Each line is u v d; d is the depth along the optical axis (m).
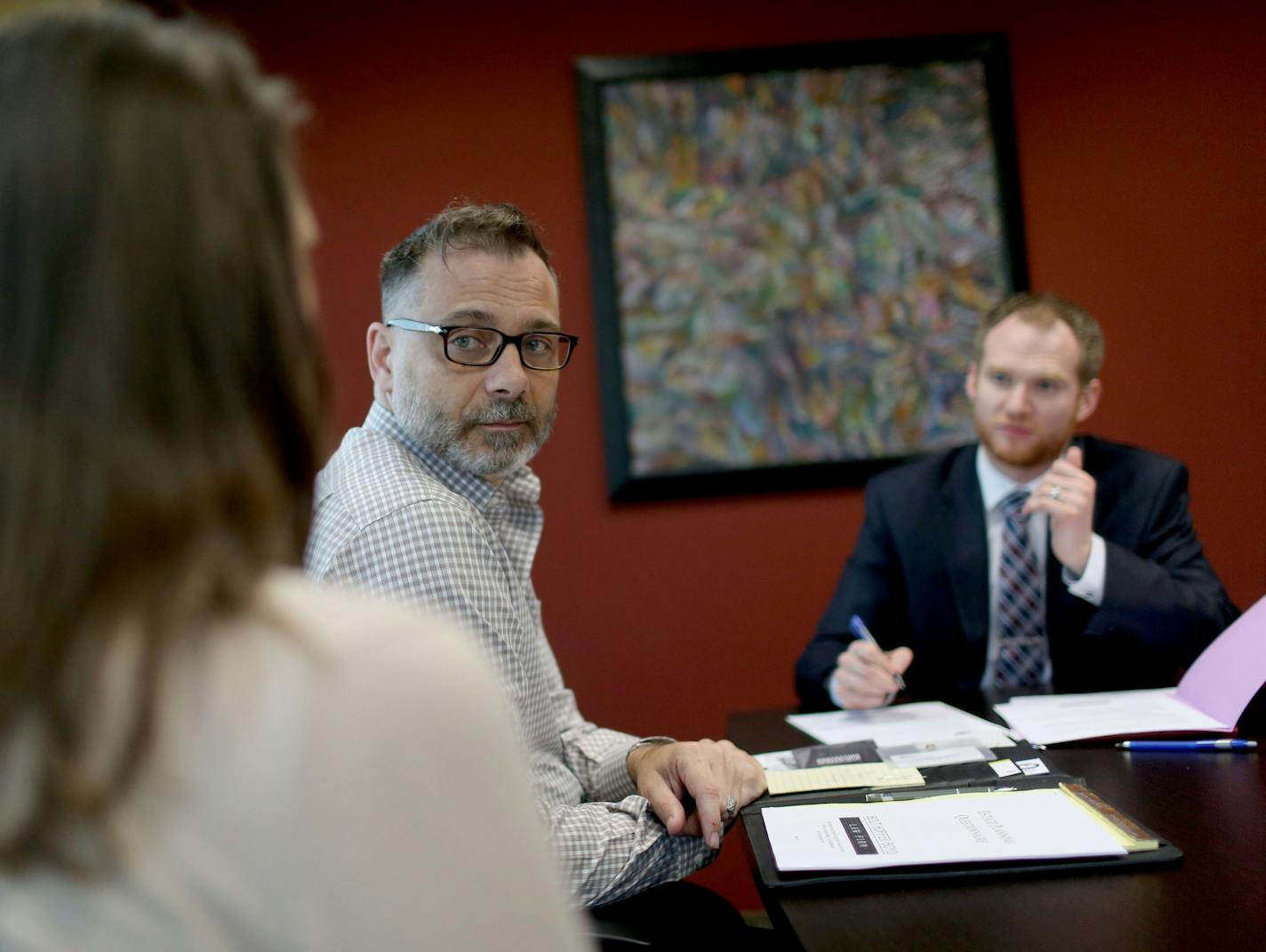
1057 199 2.80
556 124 2.78
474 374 1.42
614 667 2.72
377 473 1.27
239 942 0.37
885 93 2.78
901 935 0.79
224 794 0.38
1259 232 2.79
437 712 0.41
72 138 0.39
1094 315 2.79
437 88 2.76
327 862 0.38
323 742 0.39
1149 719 1.44
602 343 2.73
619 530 2.74
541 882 0.43
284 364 0.43
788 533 2.76
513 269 1.44
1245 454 2.77
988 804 1.04
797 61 2.77
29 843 0.37
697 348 2.75
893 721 1.61
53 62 0.40
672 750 1.28
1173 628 1.83
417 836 0.39
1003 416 2.08
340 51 2.75
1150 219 2.80
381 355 1.53
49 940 0.36
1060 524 1.89
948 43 2.78
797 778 1.26
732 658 2.74
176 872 0.37
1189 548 2.04
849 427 2.75
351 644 0.41
